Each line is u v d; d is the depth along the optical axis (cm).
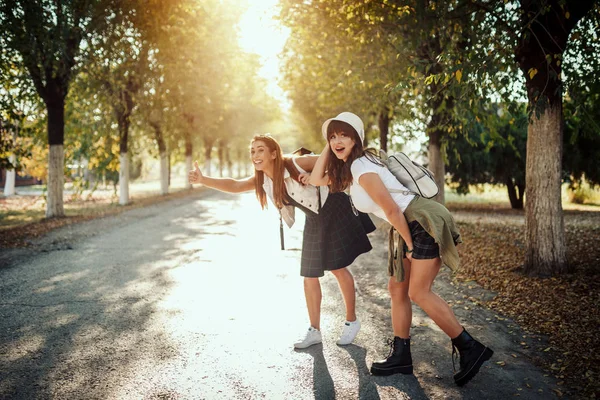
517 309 432
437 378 295
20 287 527
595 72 603
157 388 280
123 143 1759
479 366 276
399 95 899
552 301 441
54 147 1221
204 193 2598
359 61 801
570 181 1644
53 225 1079
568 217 1312
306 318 418
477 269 603
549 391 275
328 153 314
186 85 1591
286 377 296
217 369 308
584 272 530
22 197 2386
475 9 567
